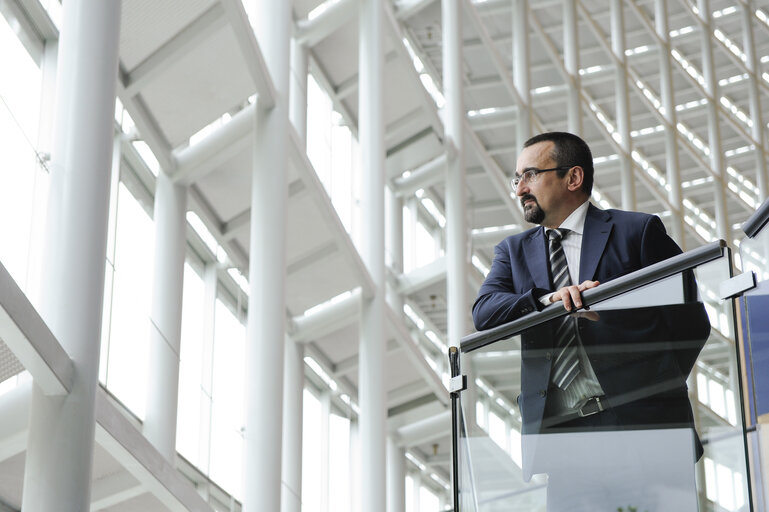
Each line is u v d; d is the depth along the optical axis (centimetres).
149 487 786
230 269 1301
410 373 1841
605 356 324
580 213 373
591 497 318
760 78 3195
